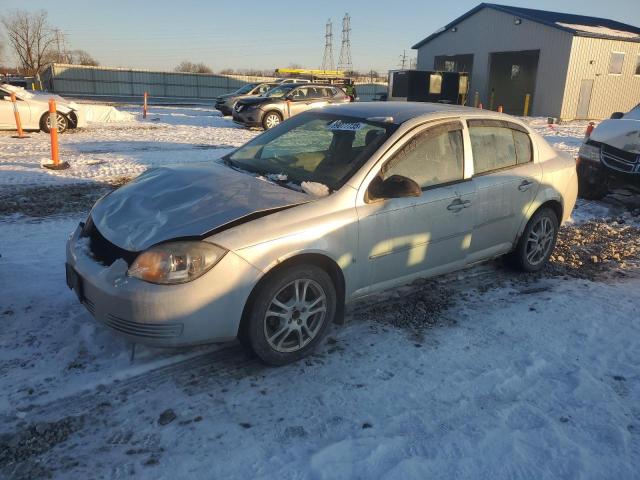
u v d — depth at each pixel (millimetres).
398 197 3627
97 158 11023
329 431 2875
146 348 3551
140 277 2998
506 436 2863
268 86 25250
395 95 33594
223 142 14641
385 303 4449
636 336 4020
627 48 31391
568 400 3209
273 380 3324
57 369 3287
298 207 3418
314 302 3492
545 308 4453
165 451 2682
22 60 62938
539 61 31359
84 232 3635
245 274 3104
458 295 4676
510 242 4898
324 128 4348
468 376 3434
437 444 2785
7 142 12953
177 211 3346
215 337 3131
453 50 37469
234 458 2646
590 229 7020
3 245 5430
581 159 8594
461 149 4328
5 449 2639
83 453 2648
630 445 2824
